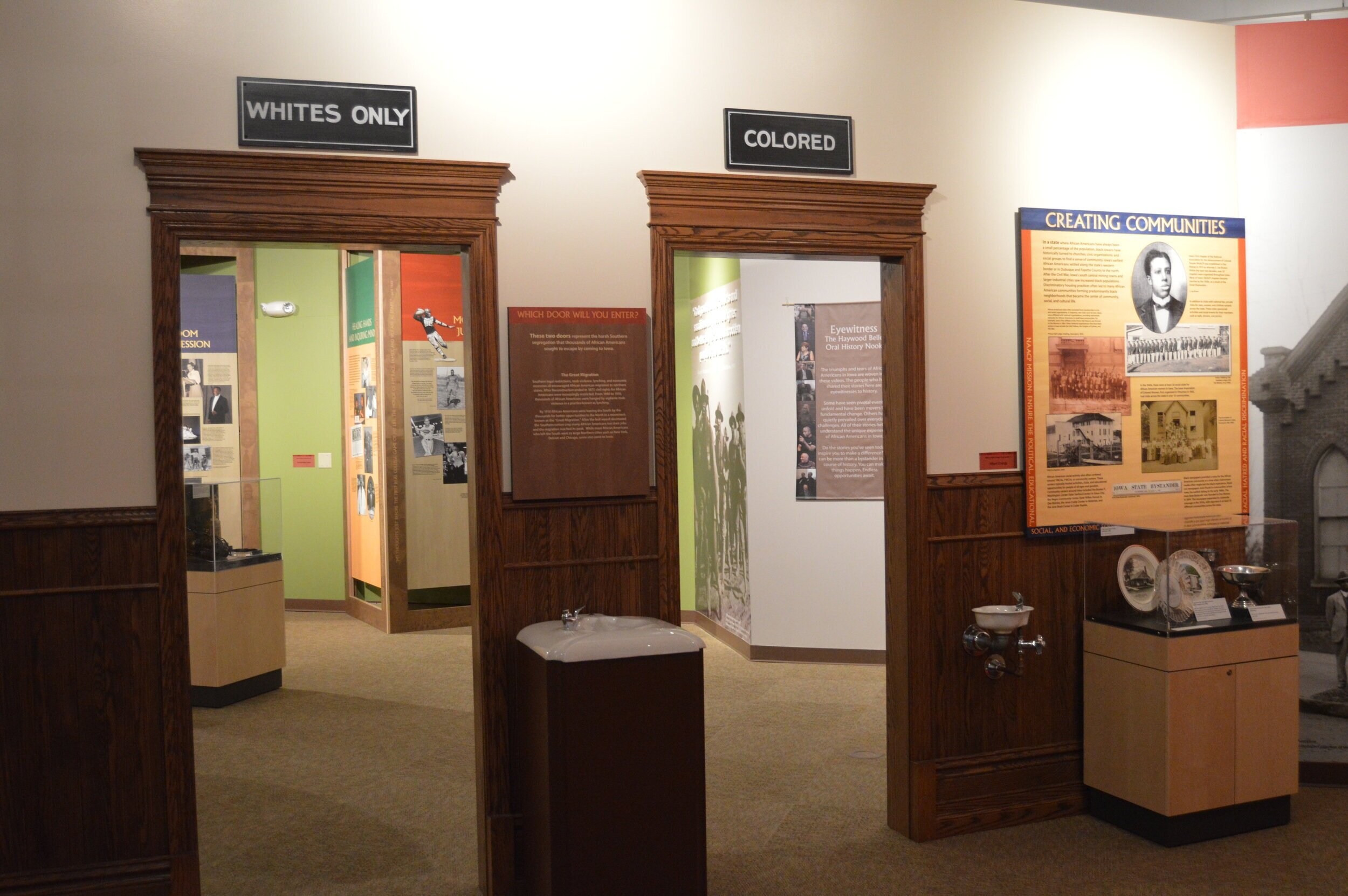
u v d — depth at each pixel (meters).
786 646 7.30
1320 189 4.91
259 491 6.91
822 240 4.05
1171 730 3.94
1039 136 4.41
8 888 3.35
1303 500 4.95
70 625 3.38
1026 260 4.34
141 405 3.42
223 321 9.45
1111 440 4.48
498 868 3.64
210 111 3.45
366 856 4.09
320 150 3.53
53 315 3.34
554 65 3.77
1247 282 4.85
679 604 3.89
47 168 3.33
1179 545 4.02
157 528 3.43
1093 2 6.75
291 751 5.52
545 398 3.73
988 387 4.33
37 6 3.32
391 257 8.55
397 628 8.69
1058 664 4.43
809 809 4.50
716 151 3.96
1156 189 4.60
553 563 3.74
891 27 4.18
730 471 7.75
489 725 3.67
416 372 8.69
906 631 4.19
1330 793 4.60
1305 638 4.84
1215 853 3.95
